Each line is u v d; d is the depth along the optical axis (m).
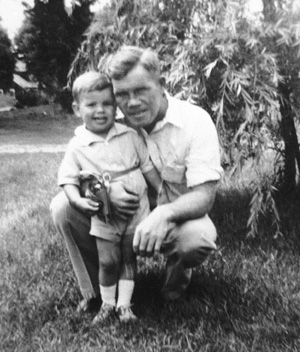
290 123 4.39
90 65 4.65
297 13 3.82
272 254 3.62
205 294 3.13
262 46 3.85
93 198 2.72
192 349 2.62
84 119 2.75
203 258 2.91
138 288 3.27
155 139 2.80
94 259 3.02
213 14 4.04
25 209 5.21
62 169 2.84
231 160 4.02
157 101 2.62
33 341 2.77
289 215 4.33
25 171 6.94
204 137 2.78
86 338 2.79
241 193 4.98
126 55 2.55
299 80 3.96
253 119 3.75
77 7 12.58
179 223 2.87
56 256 3.88
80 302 3.12
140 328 2.81
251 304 3.01
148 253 2.71
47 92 12.91
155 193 2.99
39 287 3.37
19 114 12.41
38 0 12.77
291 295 3.07
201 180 2.76
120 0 4.44
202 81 3.91
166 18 4.27
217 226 4.28
